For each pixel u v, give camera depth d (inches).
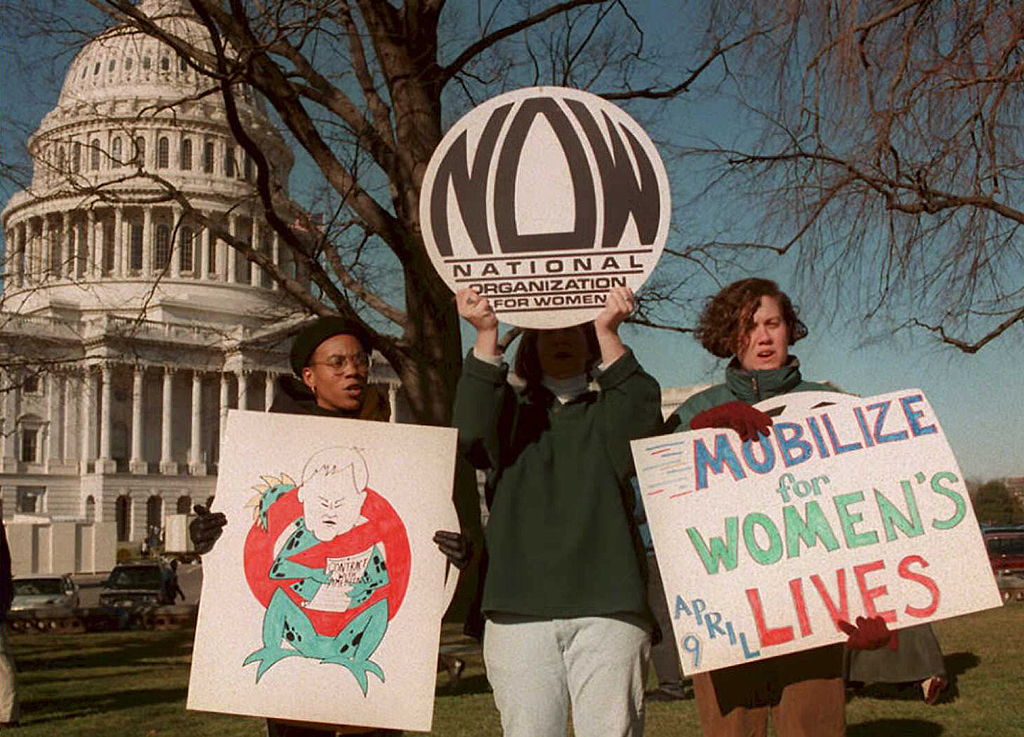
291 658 151.6
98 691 429.7
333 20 645.3
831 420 154.7
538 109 147.8
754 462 152.6
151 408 3922.2
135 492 3651.6
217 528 154.9
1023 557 1083.9
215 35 587.5
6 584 335.0
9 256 848.3
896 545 149.6
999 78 344.5
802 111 402.9
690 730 277.3
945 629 571.8
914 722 281.7
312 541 155.1
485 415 144.5
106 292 3518.7
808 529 150.5
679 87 657.0
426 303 658.8
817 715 150.2
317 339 169.5
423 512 156.2
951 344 410.6
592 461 146.9
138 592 1232.2
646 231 145.8
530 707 140.6
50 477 3629.4
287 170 1916.8
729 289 163.9
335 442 158.1
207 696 150.6
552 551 142.7
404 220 647.8
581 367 151.6
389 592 153.7
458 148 148.3
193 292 3732.8
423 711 150.2
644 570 147.4
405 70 642.2
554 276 146.6
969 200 381.1
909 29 357.4
